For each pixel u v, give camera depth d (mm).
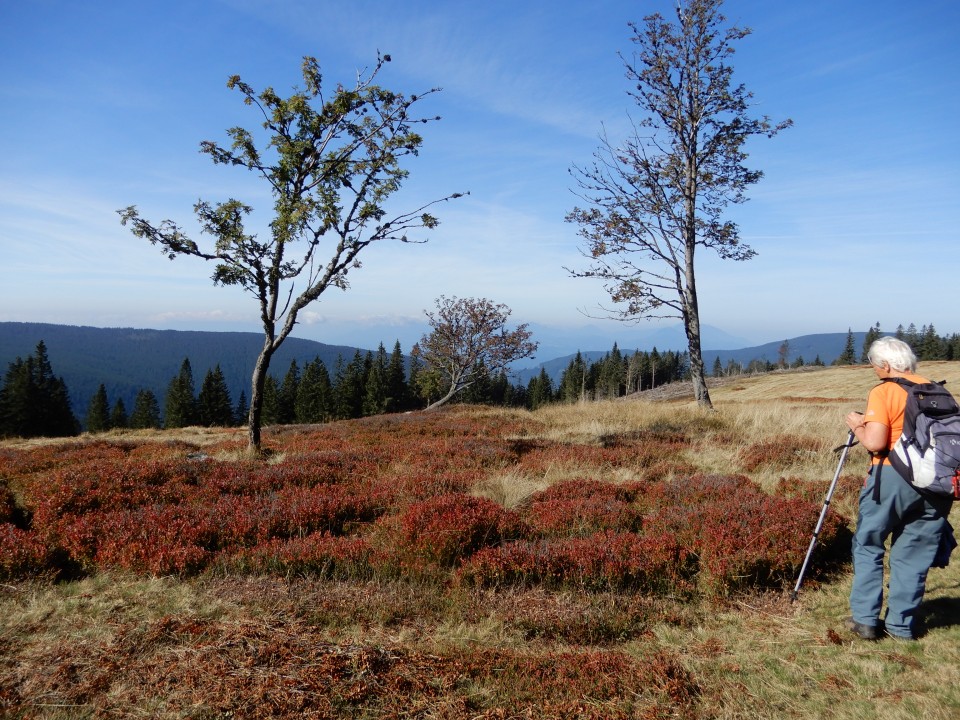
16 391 62906
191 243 12133
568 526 6758
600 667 3686
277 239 12555
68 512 7129
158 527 6012
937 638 3900
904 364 3879
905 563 3928
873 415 3863
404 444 14055
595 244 19766
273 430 22812
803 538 5504
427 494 8195
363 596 4730
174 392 79812
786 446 11562
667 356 121062
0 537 5566
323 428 21297
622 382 107250
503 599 4832
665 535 5809
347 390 77438
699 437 14688
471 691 3443
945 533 3846
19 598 4664
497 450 12438
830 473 9688
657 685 3510
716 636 4316
